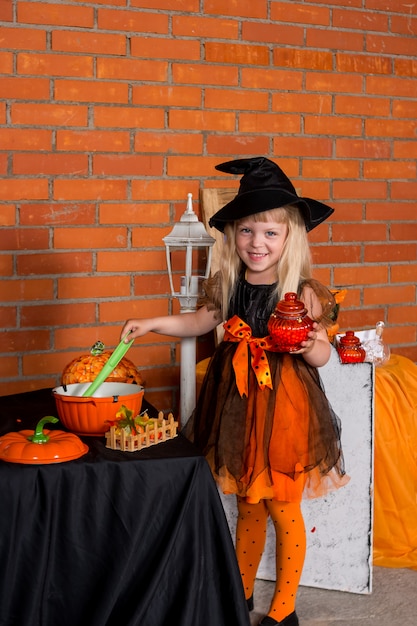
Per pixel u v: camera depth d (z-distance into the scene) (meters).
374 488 2.51
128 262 2.81
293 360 2.05
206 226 2.82
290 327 1.89
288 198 1.98
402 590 2.36
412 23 3.11
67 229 2.72
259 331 2.08
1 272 2.67
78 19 2.65
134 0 2.70
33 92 2.63
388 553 2.53
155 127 2.78
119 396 1.85
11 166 2.63
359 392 2.25
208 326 2.23
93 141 2.71
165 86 2.78
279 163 2.97
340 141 3.05
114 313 2.82
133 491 1.70
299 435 2.03
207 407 2.13
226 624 1.77
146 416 1.86
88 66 2.68
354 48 3.03
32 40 2.61
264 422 2.01
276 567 2.15
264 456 2.01
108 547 1.69
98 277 2.78
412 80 3.14
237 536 2.21
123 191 2.77
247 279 2.12
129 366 2.11
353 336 2.34
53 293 2.73
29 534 1.65
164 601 1.71
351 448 2.27
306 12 2.93
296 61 2.94
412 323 3.24
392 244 3.19
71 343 2.78
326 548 2.33
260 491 2.02
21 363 2.73
